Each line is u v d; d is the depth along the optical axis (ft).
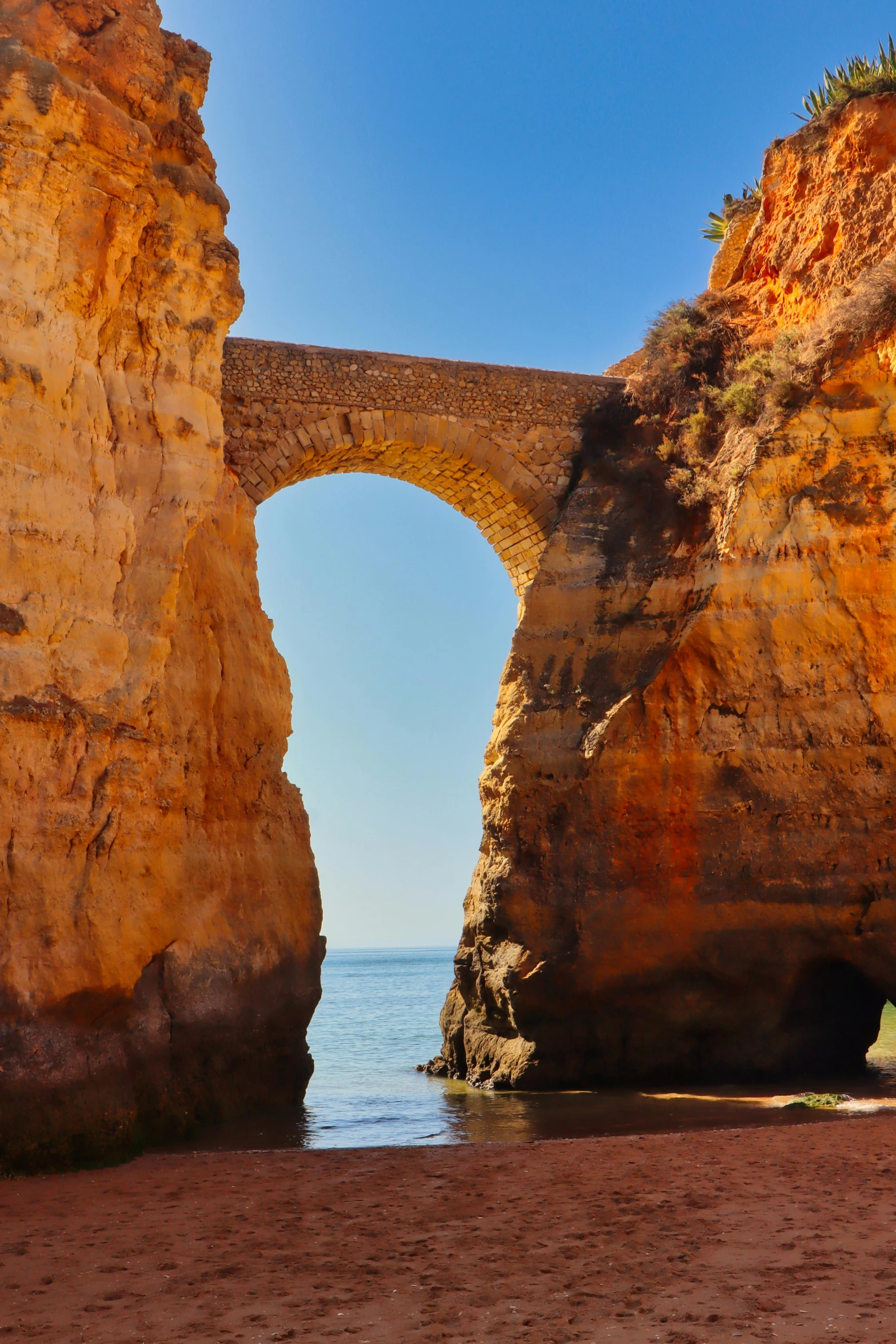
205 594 55.11
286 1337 19.60
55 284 41.78
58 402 41.52
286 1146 44.62
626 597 68.39
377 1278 22.84
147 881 42.37
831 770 59.67
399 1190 31.53
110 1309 21.22
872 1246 23.80
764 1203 28.12
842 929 58.65
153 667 44.34
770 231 74.23
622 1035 62.03
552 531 71.61
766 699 61.11
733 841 60.85
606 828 62.75
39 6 42.63
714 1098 56.03
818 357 63.36
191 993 48.32
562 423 74.28
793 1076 60.49
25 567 38.55
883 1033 84.79
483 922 66.59
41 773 37.70
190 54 52.75
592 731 64.28
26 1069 35.24
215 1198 30.91
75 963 37.65
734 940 60.18
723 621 61.72
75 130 41.96
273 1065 54.75
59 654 39.65
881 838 58.44
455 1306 20.97
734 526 62.59
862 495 61.11
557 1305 20.84
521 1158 35.94
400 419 70.28
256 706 57.62
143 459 46.98
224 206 52.80
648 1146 37.42
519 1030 63.98
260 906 55.21
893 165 64.39
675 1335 19.02
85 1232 26.94
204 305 51.37
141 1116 43.14
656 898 61.57
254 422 67.21
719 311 75.61
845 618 60.44
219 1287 22.40
